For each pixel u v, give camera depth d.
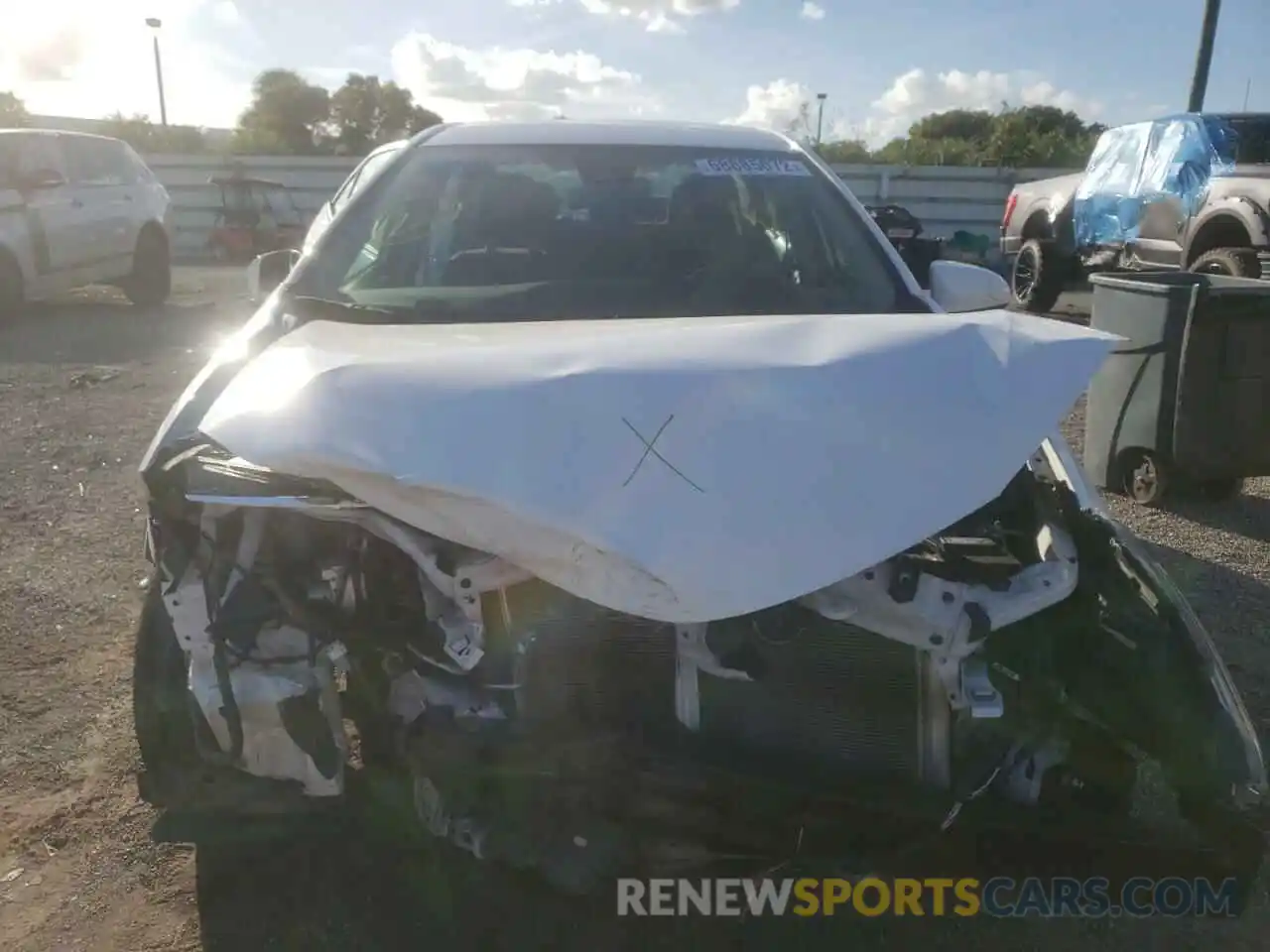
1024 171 20.22
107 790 3.05
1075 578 2.25
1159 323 5.32
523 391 2.02
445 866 2.70
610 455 1.93
